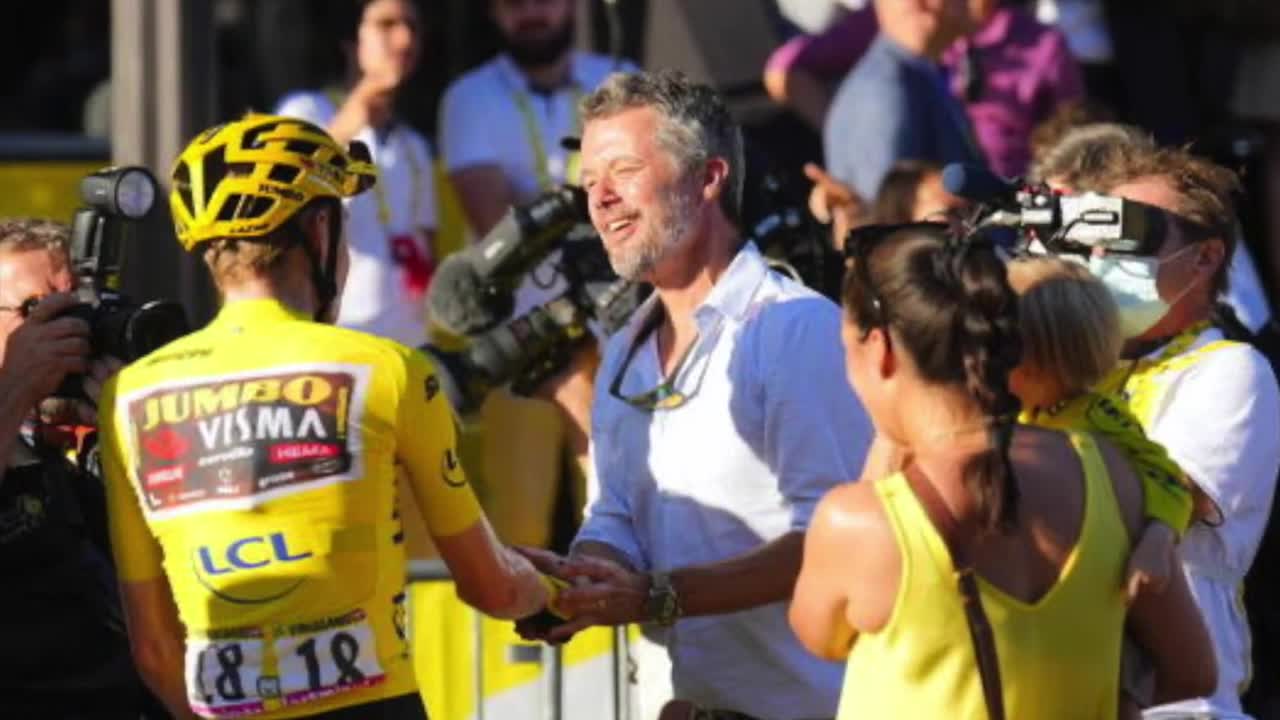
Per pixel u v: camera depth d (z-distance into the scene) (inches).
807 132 394.0
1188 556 225.5
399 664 196.4
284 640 192.2
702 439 225.0
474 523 203.6
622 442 231.1
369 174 207.3
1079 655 182.2
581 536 231.8
